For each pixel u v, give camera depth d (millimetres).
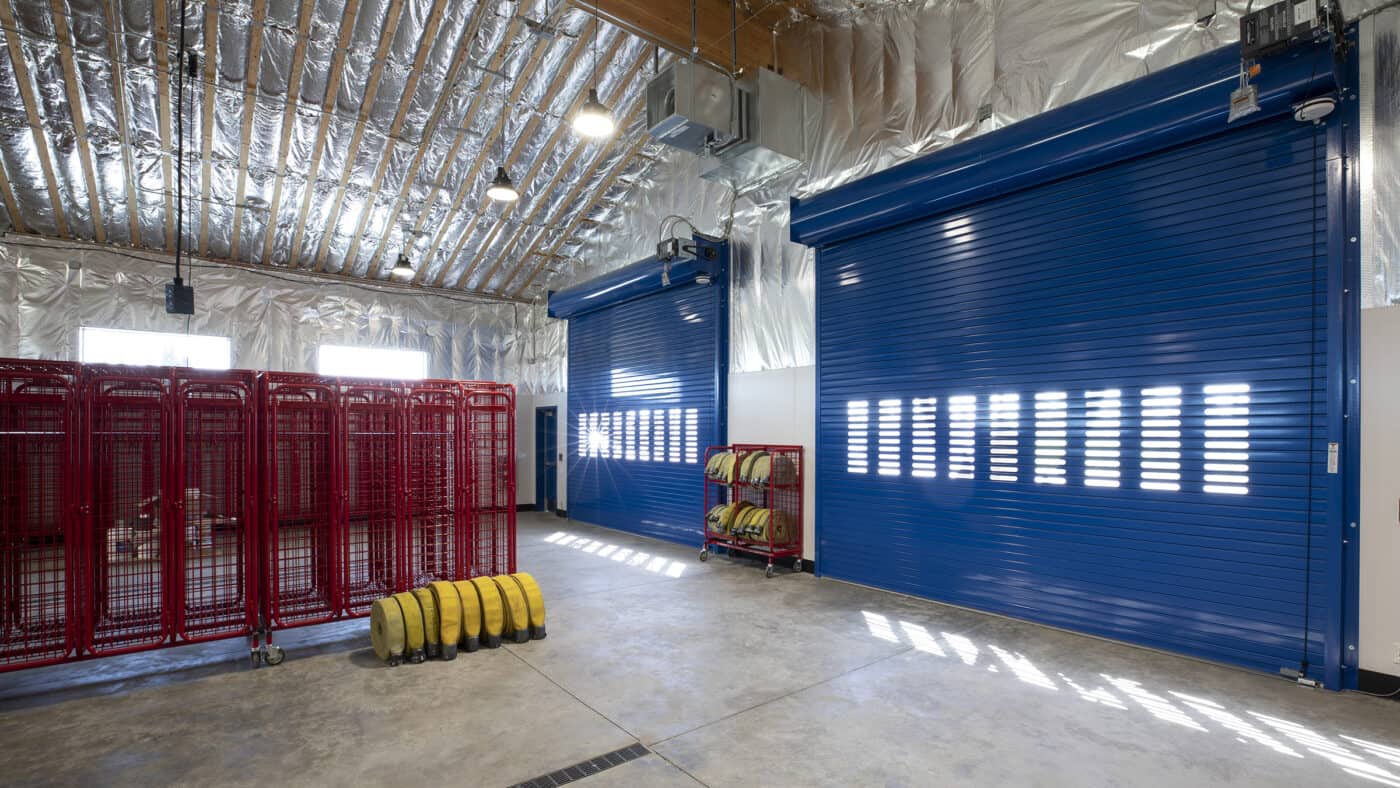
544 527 9859
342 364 10336
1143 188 4383
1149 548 4312
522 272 11078
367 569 5070
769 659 4184
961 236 5367
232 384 4199
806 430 6707
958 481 5367
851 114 6219
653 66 6699
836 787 2695
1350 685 3574
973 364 5273
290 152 7387
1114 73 4527
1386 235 3498
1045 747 3020
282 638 4773
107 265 8680
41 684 3863
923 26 5676
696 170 8156
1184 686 3689
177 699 3635
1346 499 3580
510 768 2852
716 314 7660
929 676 3885
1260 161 3908
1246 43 3535
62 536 3771
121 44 5703
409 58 6262
